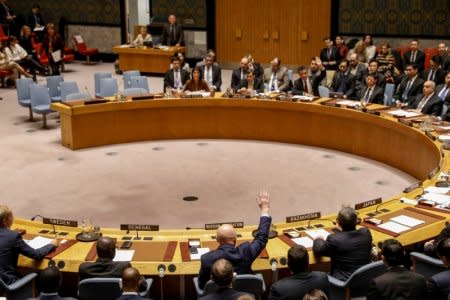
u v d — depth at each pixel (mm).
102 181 10047
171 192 9570
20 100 13641
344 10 18469
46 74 20094
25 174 10336
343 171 10586
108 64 22281
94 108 11766
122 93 12914
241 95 12469
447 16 17391
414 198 6953
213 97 12453
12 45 18531
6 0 23234
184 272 5398
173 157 11422
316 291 3814
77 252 5684
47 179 10102
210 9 20297
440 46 14297
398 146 10602
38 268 5539
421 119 10250
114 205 9023
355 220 5496
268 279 5688
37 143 12164
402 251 4656
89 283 4875
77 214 8672
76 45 21984
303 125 12203
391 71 14930
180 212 8766
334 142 11883
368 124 11211
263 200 5648
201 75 13891
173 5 20797
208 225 6285
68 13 22734
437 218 6344
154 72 19500
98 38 22609
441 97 11320
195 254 5613
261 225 5434
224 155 11562
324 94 12531
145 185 9875
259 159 11305
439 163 8164
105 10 22219
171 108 12523
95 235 5996
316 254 5555
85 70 20953
